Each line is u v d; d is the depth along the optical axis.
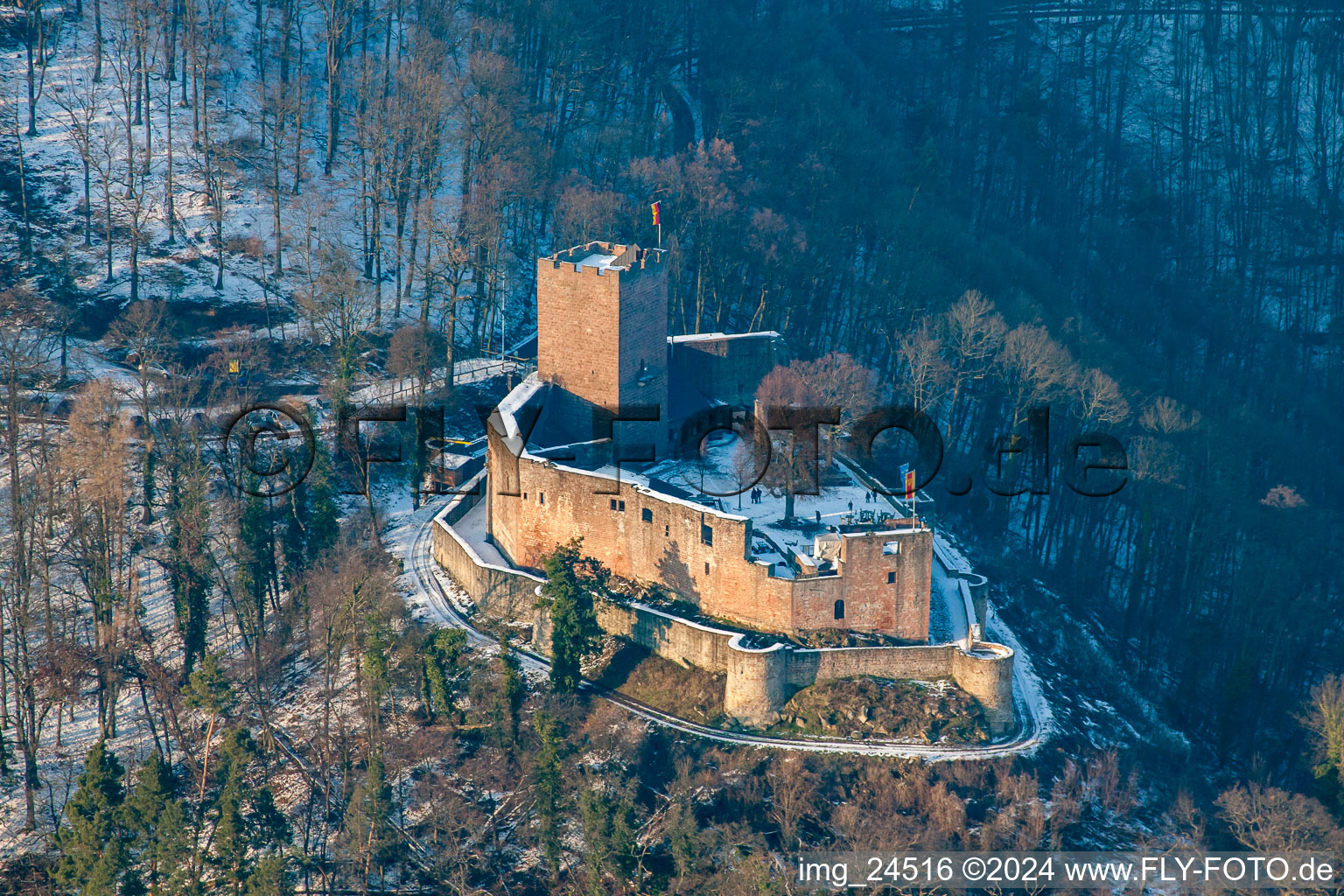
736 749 134.38
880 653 140.25
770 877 120.12
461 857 124.31
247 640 149.88
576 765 133.00
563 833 128.62
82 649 144.25
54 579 156.38
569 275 162.12
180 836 121.38
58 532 158.88
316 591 149.00
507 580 151.12
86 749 141.88
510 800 132.38
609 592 149.25
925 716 137.38
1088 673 167.38
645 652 146.25
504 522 160.62
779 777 131.25
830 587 141.12
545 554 156.38
